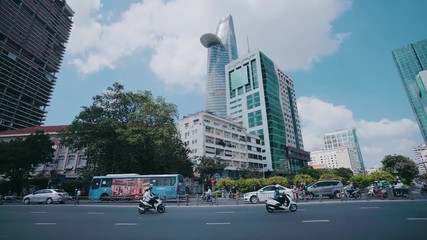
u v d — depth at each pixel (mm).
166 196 26969
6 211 16453
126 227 9750
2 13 73125
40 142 38438
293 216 11836
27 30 81250
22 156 35188
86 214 14562
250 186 50281
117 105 33938
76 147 33000
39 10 86062
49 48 90688
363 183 50438
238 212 14414
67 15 101312
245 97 105188
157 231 8758
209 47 174250
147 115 31875
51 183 38969
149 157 33188
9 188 37750
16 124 75188
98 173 32906
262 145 93750
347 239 6719
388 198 20453
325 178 64250
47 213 15227
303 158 106312
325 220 10188
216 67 164500
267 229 8602
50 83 91062
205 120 68938
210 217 12375
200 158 56281
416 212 11641
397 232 7418
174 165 36375
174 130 33031
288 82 123062
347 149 167250
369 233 7387
